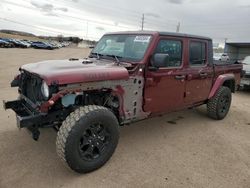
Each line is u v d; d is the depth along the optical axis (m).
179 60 4.49
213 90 5.44
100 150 3.43
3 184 3.05
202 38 4.93
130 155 3.89
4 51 28.83
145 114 4.12
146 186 3.14
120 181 3.22
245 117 6.22
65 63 3.78
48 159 3.65
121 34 4.51
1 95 7.02
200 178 3.37
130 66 3.81
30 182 3.12
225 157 4.00
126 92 3.72
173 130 5.03
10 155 3.71
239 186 3.24
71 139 3.05
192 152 4.11
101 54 4.58
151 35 4.02
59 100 3.25
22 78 3.82
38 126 3.26
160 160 3.79
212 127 5.32
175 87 4.46
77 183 3.14
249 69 9.70
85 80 3.21
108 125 3.40
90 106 3.33
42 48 44.78
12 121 5.00
